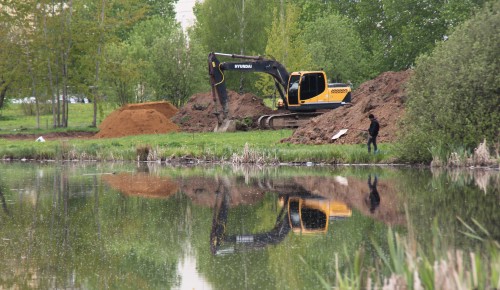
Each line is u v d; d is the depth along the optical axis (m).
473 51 55.88
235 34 145.62
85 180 51.97
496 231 26.36
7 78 113.19
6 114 159.38
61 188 46.56
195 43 129.75
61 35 111.88
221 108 102.62
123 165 68.06
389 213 32.25
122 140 92.38
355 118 77.00
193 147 77.56
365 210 33.56
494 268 15.64
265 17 146.38
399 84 78.19
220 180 50.16
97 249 26.03
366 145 69.19
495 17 56.31
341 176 50.47
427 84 58.97
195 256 24.56
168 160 71.44
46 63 112.00
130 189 45.34
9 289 20.22
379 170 54.88
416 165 58.34
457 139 57.88
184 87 127.88
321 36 147.50
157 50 128.00
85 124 132.00
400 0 144.25
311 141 76.50
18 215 34.72
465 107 56.16
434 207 33.25
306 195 40.22
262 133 90.44
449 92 56.03
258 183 47.38
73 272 22.31
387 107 75.31
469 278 15.38
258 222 31.48
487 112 55.47
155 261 23.77
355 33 164.00
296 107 92.62
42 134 105.50
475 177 46.91
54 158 78.69
